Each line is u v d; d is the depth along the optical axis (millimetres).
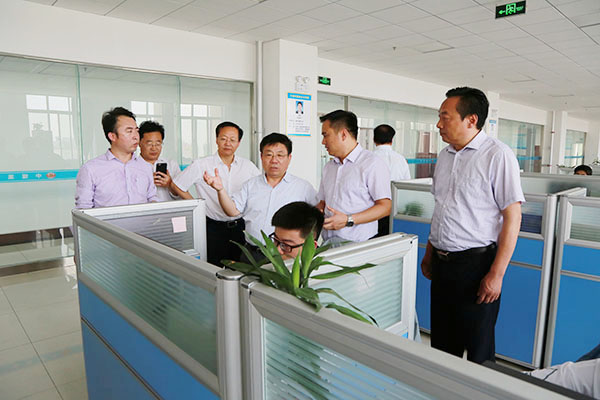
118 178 2539
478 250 1822
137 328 1261
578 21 4805
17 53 4168
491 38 5590
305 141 6297
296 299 747
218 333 882
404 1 4227
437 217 1970
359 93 7645
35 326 3092
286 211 1293
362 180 2154
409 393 596
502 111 12312
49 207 4590
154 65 5094
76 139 4688
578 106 13672
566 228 2406
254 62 6074
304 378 752
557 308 2480
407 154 9094
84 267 1678
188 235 2105
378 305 1215
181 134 5504
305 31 5352
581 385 844
